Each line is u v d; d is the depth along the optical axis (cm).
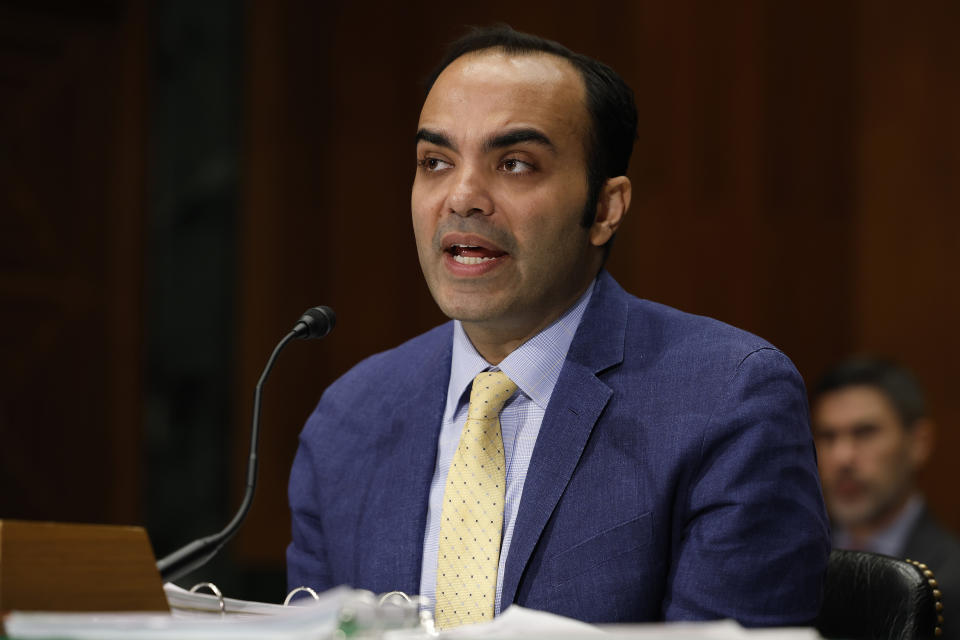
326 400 655
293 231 1894
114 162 1906
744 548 501
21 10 1850
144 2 1922
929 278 1614
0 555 367
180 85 1914
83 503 1872
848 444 1129
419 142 566
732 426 521
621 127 581
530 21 1822
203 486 1870
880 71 1648
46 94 1875
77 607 382
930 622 556
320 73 1920
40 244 1866
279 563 1833
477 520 542
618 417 546
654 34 1752
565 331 576
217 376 1883
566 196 554
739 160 1705
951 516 1576
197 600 429
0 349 1836
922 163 1622
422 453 586
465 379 590
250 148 1895
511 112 546
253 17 1908
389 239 1884
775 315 1681
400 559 562
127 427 1886
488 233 543
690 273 1717
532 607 518
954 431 1584
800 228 1680
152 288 1902
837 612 586
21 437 1845
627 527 521
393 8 1902
